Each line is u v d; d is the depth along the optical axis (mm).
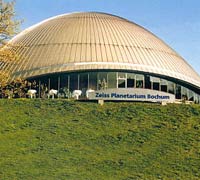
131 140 39500
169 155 37094
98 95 46969
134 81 59688
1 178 32219
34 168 34156
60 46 61344
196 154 37406
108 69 58750
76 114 44188
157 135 40438
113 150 37844
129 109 44938
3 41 40531
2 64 60812
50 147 38031
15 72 59062
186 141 39500
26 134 40344
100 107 45500
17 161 35250
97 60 59594
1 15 39812
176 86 61750
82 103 46250
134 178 33250
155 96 47531
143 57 61594
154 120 43125
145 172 34312
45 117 43594
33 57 60344
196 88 62875
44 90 57938
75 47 61156
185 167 35281
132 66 59719
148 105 45844
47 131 40938
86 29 64375
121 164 35406
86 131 41031
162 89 60875
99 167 34812
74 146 38312
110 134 40531
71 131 40969
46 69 58531
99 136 40188
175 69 62656
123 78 59375
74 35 63094
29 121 42750
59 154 36812
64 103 46188
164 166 35344
